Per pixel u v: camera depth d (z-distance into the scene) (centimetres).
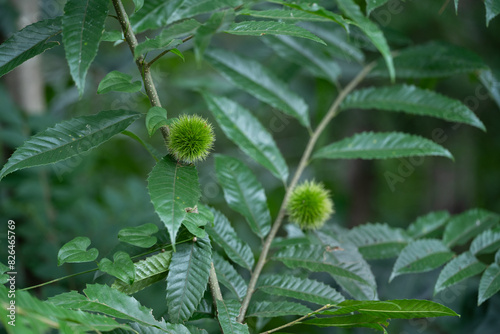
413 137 139
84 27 119
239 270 146
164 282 140
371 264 148
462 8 159
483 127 140
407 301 121
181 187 121
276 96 142
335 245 134
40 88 160
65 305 120
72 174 154
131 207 155
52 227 150
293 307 127
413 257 136
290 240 136
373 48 150
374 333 145
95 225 152
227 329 123
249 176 136
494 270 133
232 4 120
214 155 136
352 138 140
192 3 119
